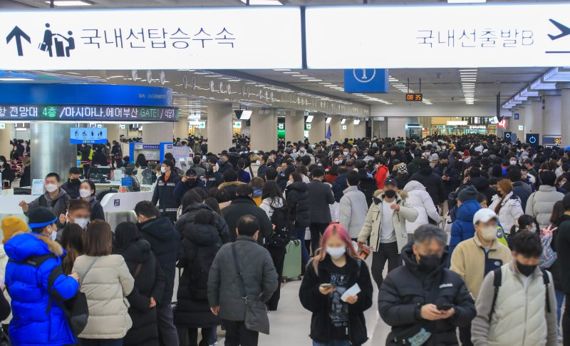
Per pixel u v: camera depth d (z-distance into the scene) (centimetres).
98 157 2820
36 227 574
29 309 537
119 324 584
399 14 741
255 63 767
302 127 4822
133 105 1625
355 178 1044
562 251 665
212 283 665
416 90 3984
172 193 1294
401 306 462
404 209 917
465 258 601
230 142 3475
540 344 490
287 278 1202
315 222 1165
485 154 2289
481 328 499
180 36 775
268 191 981
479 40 735
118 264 586
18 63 800
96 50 789
